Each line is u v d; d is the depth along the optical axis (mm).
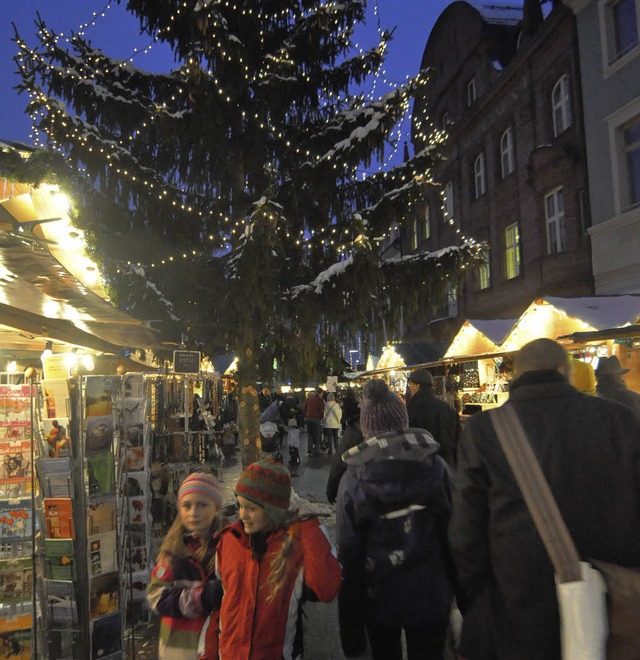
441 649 2426
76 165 6090
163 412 5898
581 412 1793
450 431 5055
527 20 18062
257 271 5883
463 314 22188
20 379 3676
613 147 13586
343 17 7195
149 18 6898
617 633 1544
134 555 3959
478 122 20875
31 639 3023
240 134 7250
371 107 7051
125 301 7012
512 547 1706
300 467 11805
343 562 2451
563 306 8148
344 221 7293
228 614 2143
